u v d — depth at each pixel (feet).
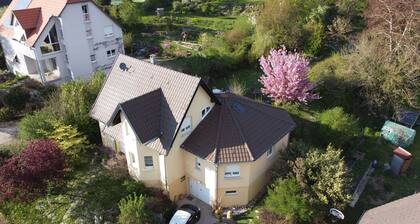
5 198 92.22
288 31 170.60
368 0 184.85
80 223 90.38
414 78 132.67
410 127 134.51
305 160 91.81
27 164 90.53
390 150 123.75
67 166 100.53
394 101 132.05
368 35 150.41
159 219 89.30
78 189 98.84
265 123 99.71
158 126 90.53
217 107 97.86
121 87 100.32
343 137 112.98
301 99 125.80
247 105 101.40
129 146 94.17
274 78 127.44
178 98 90.02
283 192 87.35
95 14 143.64
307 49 172.14
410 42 139.64
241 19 193.47
